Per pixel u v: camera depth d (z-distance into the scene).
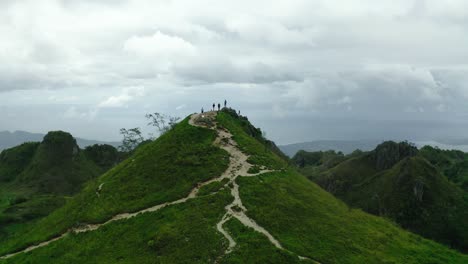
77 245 71.38
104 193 86.25
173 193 79.69
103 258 65.31
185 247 62.72
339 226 74.62
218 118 112.19
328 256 63.34
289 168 99.06
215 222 68.31
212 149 95.06
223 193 77.06
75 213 84.12
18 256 75.06
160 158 93.19
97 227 75.44
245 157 94.44
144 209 77.19
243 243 62.16
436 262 72.75
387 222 89.12
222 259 59.34
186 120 110.69
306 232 69.00
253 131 130.75
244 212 71.75
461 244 191.38
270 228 67.69
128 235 69.75
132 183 86.75
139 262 61.88
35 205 185.88
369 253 68.00
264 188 80.25
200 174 85.19
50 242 77.06
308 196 83.69
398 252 72.25
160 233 66.38
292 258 60.06
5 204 197.88
